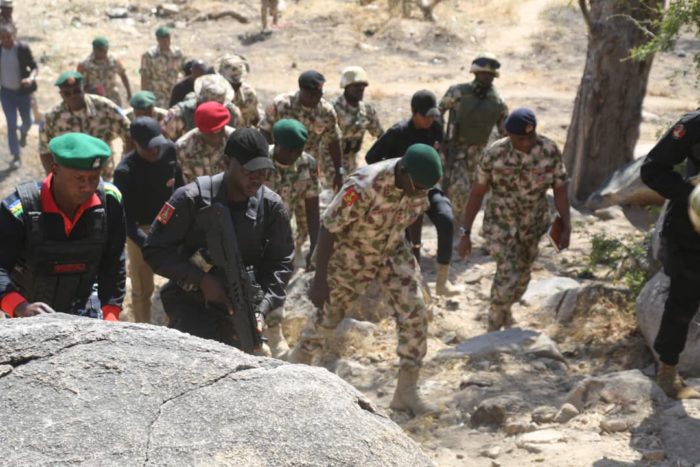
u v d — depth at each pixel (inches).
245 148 168.6
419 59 904.3
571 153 464.1
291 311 300.2
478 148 368.2
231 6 1047.6
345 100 369.1
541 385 232.5
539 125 674.2
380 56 903.7
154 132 264.5
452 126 365.1
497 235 277.1
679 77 824.9
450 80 828.6
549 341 260.5
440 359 255.9
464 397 227.3
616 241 315.0
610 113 434.6
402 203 203.3
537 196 273.0
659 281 250.5
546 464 180.4
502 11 1058.1
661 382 206.7
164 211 172.2
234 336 179.3
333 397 94.3
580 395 209.5
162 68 573.3
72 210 151.9
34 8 986.7
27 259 152.6
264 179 170.9
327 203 413.7
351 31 968.9
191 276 170.6
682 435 185.0
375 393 244.4
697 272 191.9
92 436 87.5
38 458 84.8
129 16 996.6
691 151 182.2
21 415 89.9
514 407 213.2
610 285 305.0
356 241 211.5
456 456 193.5
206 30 980.6
